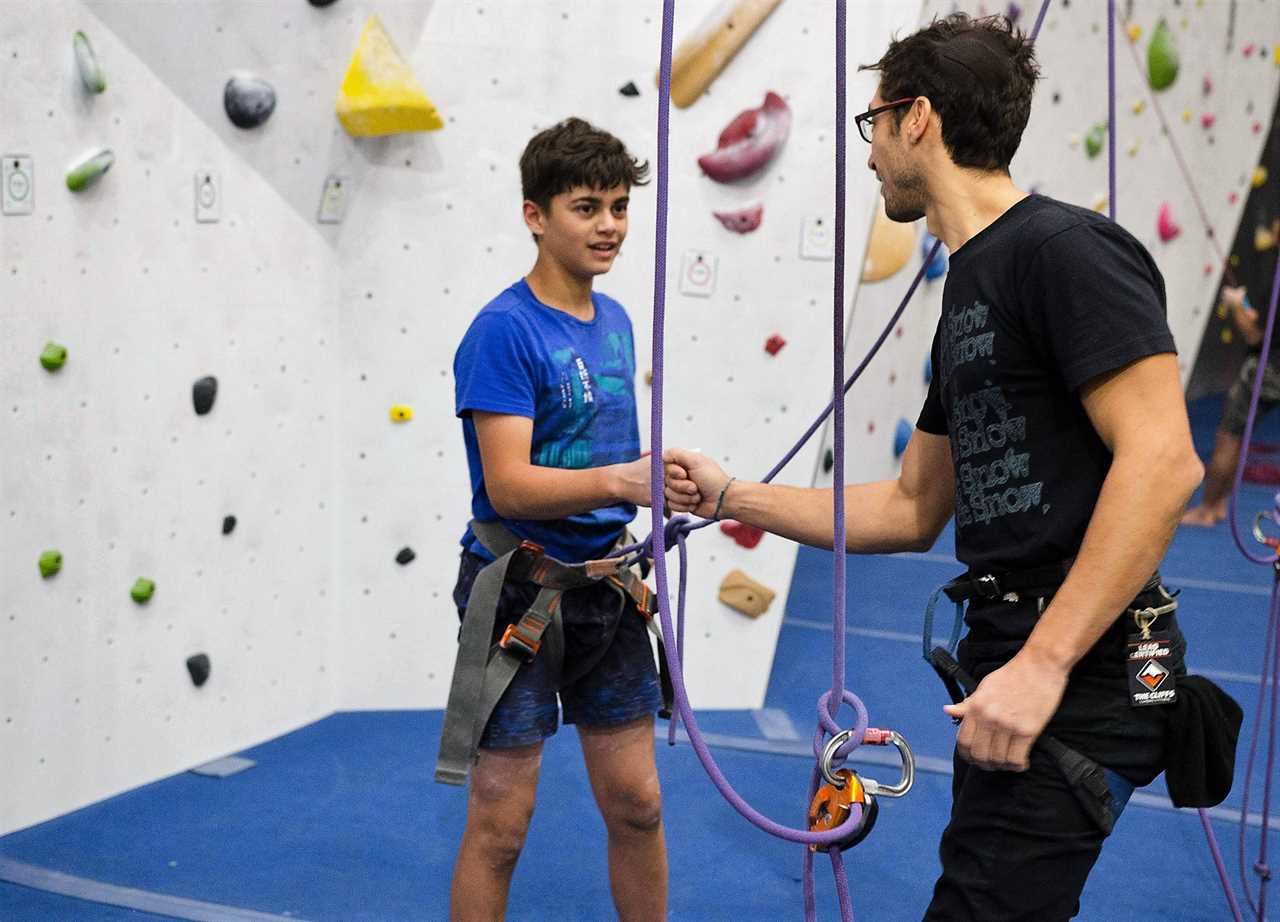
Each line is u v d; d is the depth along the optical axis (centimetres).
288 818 289
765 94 337
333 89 319
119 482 287
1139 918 261
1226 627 461
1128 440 136
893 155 158
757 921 254
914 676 400
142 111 281
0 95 253
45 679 278
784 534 182
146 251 286
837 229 122
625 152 200
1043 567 148
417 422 344
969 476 154
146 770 304
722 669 364
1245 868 280
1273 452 755
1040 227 144
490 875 204
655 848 215
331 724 345
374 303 336
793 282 348
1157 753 150
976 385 150
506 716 199
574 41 332
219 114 298
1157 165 656
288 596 335
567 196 196
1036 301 143
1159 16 624
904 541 176
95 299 277
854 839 122
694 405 351
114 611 290
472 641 199
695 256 344
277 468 326
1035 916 149
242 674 325
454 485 350
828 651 422
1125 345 136
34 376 267
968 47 151
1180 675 153
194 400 301
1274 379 581
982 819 151
